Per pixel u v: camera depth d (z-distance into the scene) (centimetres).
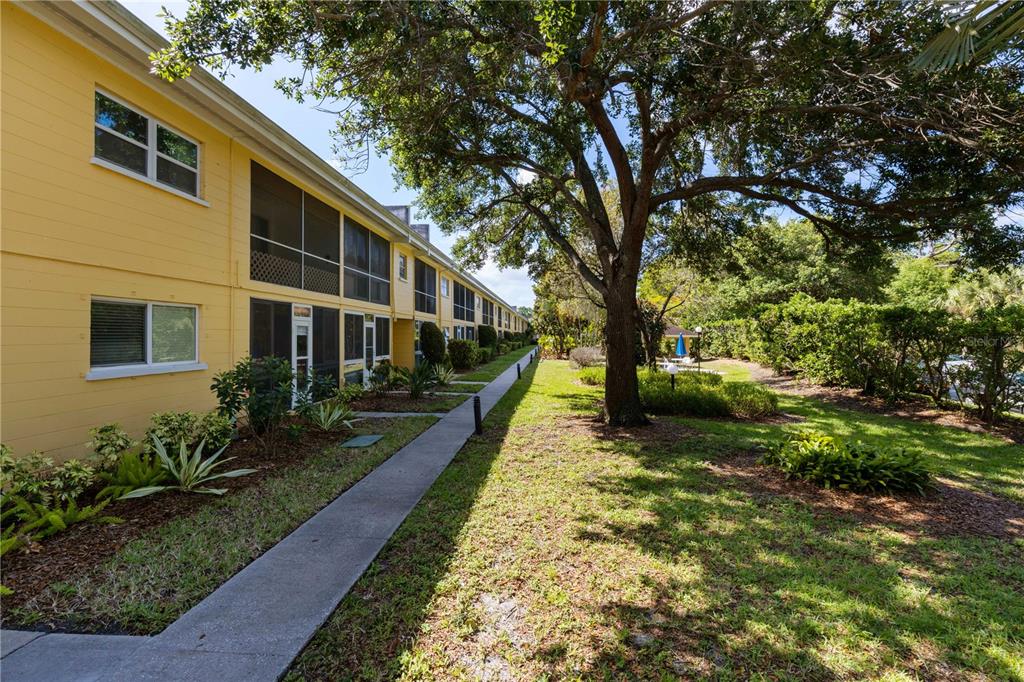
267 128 836
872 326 1166
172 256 707
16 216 498
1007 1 364
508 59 631
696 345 2458
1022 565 374
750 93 745
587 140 1052
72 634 280
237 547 395
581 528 439
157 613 301
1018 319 857
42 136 523
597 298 2120
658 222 1338
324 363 1189
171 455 577
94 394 586
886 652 268
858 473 550
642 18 621
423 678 248
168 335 711
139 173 657
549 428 914
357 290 1412
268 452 700
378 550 393
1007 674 250
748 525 446
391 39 614
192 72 660
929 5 468
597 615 303
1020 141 563
